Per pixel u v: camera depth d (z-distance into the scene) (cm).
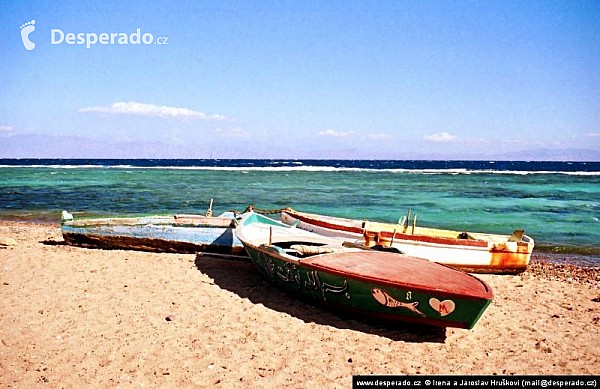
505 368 626
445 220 2233
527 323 798
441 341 712
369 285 736
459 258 1123
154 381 554
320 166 10344
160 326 719
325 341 692
